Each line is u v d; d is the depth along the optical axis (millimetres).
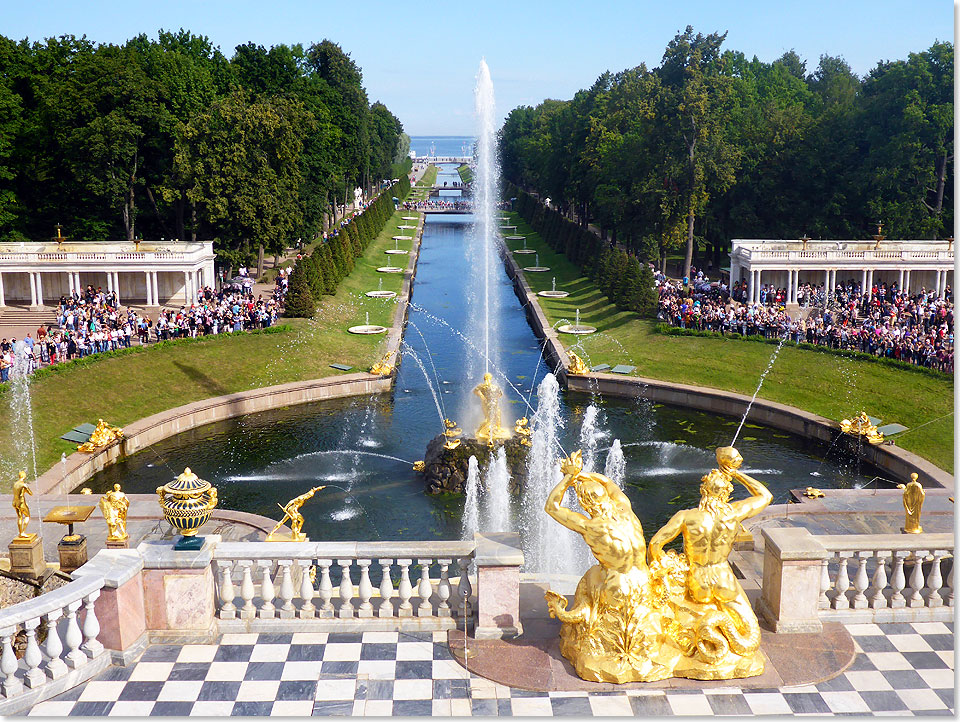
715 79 99375
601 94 148625
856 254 90000
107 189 91312
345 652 18438
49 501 38094
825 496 34688
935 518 32438
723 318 75438
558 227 150000
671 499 44438
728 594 17547
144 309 86688
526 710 16359
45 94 92188
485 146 76375
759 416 58531
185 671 17750
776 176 109875
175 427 56031
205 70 99562
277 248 95812
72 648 17516
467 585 19656
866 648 18469
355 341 78062
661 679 17156
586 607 17578
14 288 90438
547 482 47375
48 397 54375
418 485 46781
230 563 19281
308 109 112125
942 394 54781
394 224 190250
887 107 102688
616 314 86000
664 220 103188
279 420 59094
